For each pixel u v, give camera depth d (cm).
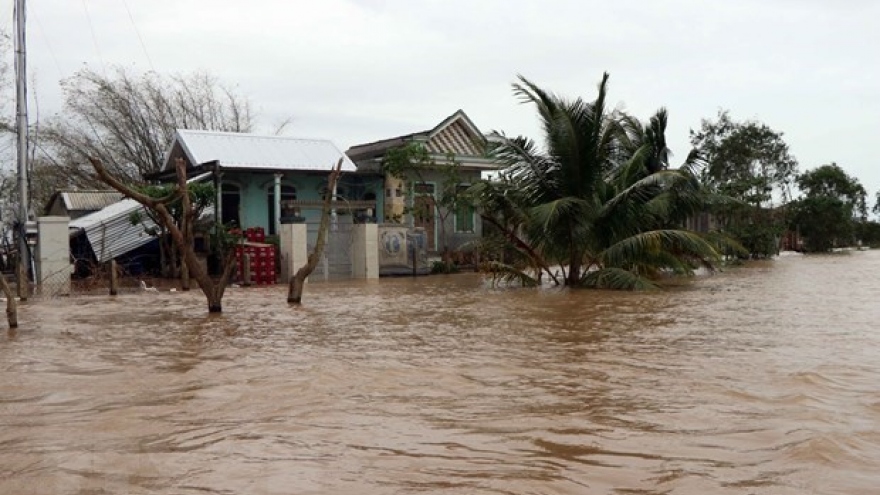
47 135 4069
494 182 2133
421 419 562
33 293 2086
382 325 1217
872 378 702
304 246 2516
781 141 5475
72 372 794
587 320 1241
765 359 820
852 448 464
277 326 1224
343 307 1569
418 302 1664
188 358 883
